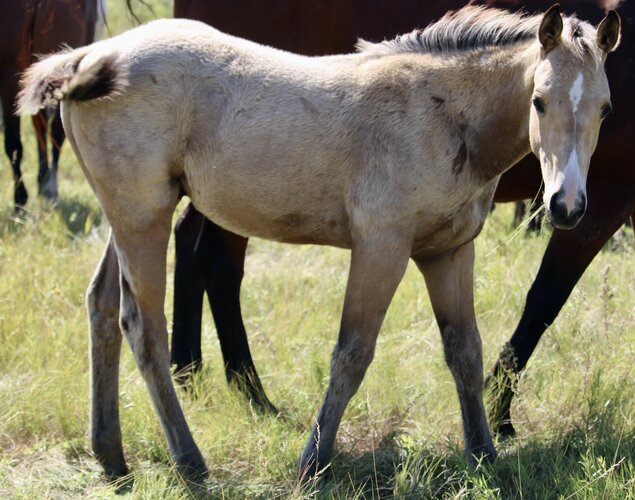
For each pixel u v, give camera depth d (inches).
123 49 295.0
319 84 296.7
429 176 287.0
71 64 295.0
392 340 406.9
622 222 349.7
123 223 299.4
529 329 354.0
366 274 292.5
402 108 289.7
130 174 294.0
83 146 299.6
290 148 292.8
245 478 310.2
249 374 363.9
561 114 261.3
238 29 398.0
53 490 300.5
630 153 340.8
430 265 313.7
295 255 517.3
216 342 424.2
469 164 290.8
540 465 311.3
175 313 388.2
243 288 467.2
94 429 313.7
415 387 358.6
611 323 395.9
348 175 292.8
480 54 290.7
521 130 287.6
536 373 367.6
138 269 301.1
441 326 319.3
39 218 565.0
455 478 304.8
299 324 425.7
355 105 292.2
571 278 350.0
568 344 386.0
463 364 316.5
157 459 324.5
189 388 366.6
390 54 302.0
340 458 316.8
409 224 290.4
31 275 453.4
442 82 290.8
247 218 305.1
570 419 336.2
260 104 294.4
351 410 346.0
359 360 296.7
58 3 603.8
